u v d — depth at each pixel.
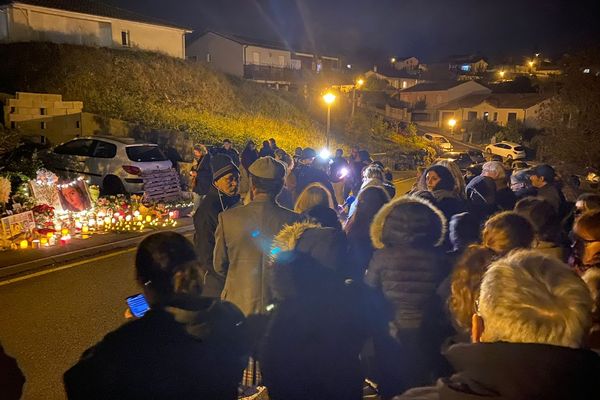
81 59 24.39
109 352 2.07
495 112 59.25
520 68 99.81
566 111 14.75
